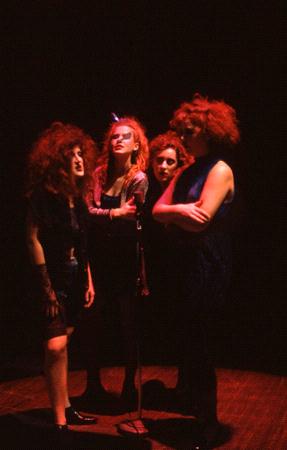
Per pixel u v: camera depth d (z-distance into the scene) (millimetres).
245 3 6121
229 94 6383
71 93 6441
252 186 6820
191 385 3488
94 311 4227
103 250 4168
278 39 6184
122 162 4191
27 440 3434
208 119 3424
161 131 6430
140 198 3725
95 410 4121
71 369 5227
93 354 4281
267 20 6141
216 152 3480
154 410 4113
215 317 3480
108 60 6359
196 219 3225
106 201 4184
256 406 4164
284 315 6938
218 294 3414
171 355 5559
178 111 3545
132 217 3998
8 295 7070
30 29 6254
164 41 6289
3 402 4273
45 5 6203
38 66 6371
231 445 3506
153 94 6402
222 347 5863
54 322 3465
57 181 3430
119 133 4168
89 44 6324
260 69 6289
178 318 3432
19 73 6371
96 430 3732
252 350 5770
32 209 3434
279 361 5395
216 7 6160
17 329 6320
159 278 3795
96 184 4230
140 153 4258
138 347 3764
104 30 6281
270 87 6344
